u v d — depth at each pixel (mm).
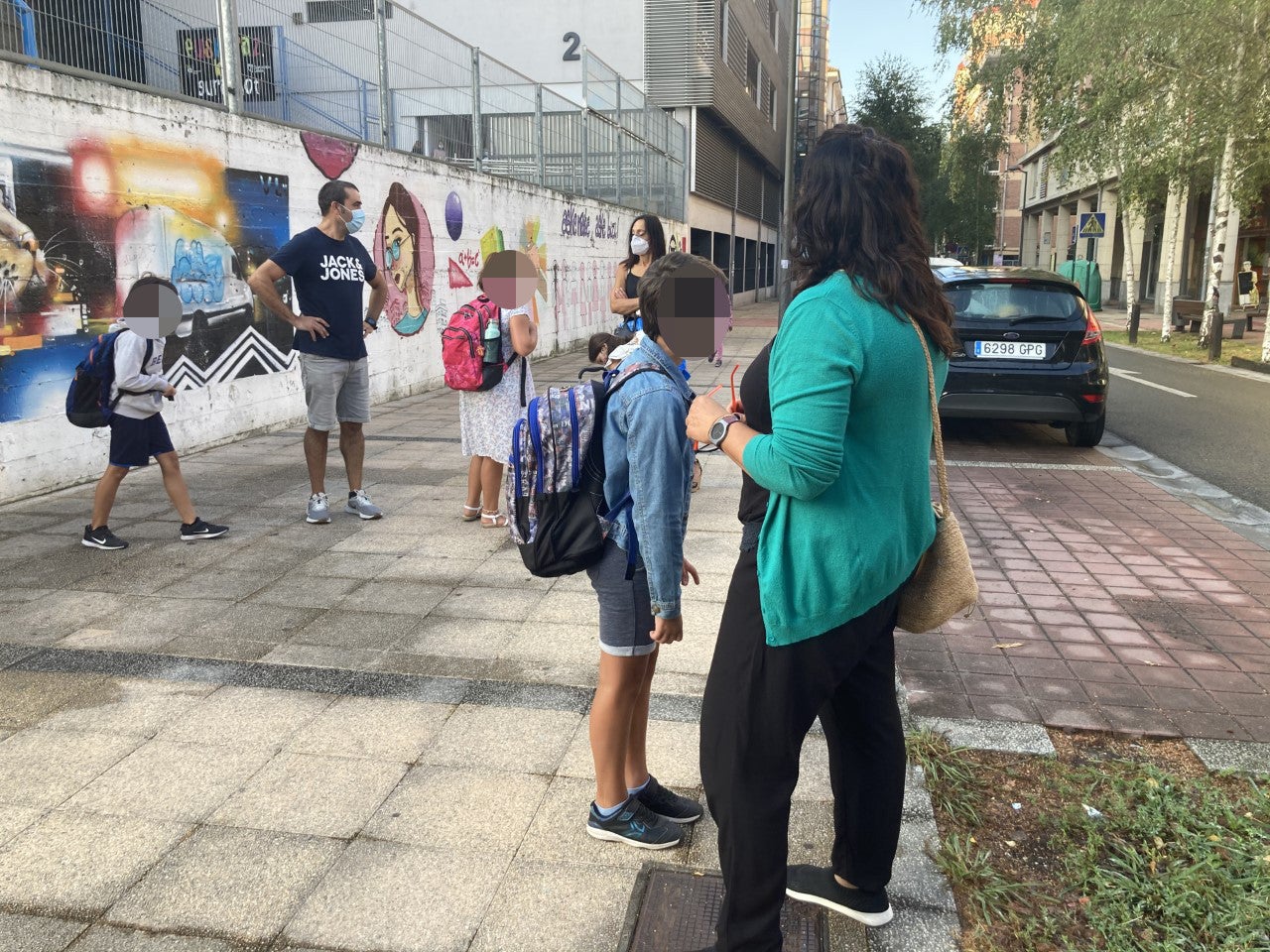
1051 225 49344
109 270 6656
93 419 4973
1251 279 26688
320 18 9320
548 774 2928
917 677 3689
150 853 2527
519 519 2391
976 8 17812
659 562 2203
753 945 1971
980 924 2285
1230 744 3154
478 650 3869
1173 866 2504
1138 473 7473
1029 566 5086
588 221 17453
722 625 2018
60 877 2426
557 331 15898
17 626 4082
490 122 13227
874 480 1815
